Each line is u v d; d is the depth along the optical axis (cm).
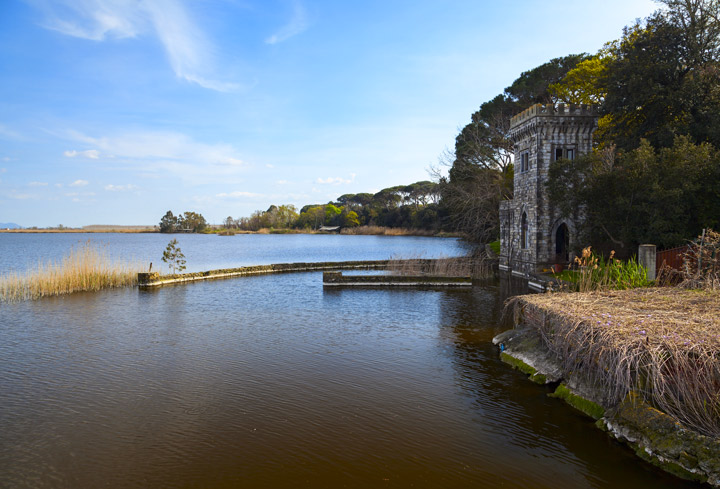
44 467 866
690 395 913
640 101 3061
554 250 3569
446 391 1265
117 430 1021
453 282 3353
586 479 841
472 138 6112
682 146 2512
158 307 2464
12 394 1216
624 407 994
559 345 1233
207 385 1296
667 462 861
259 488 807
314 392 1253
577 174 2986
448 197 6184
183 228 18038
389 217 14250
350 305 2577
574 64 5266
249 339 1794
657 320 1084
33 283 2831
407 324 2080
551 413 1123
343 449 949
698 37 3144
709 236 1828
